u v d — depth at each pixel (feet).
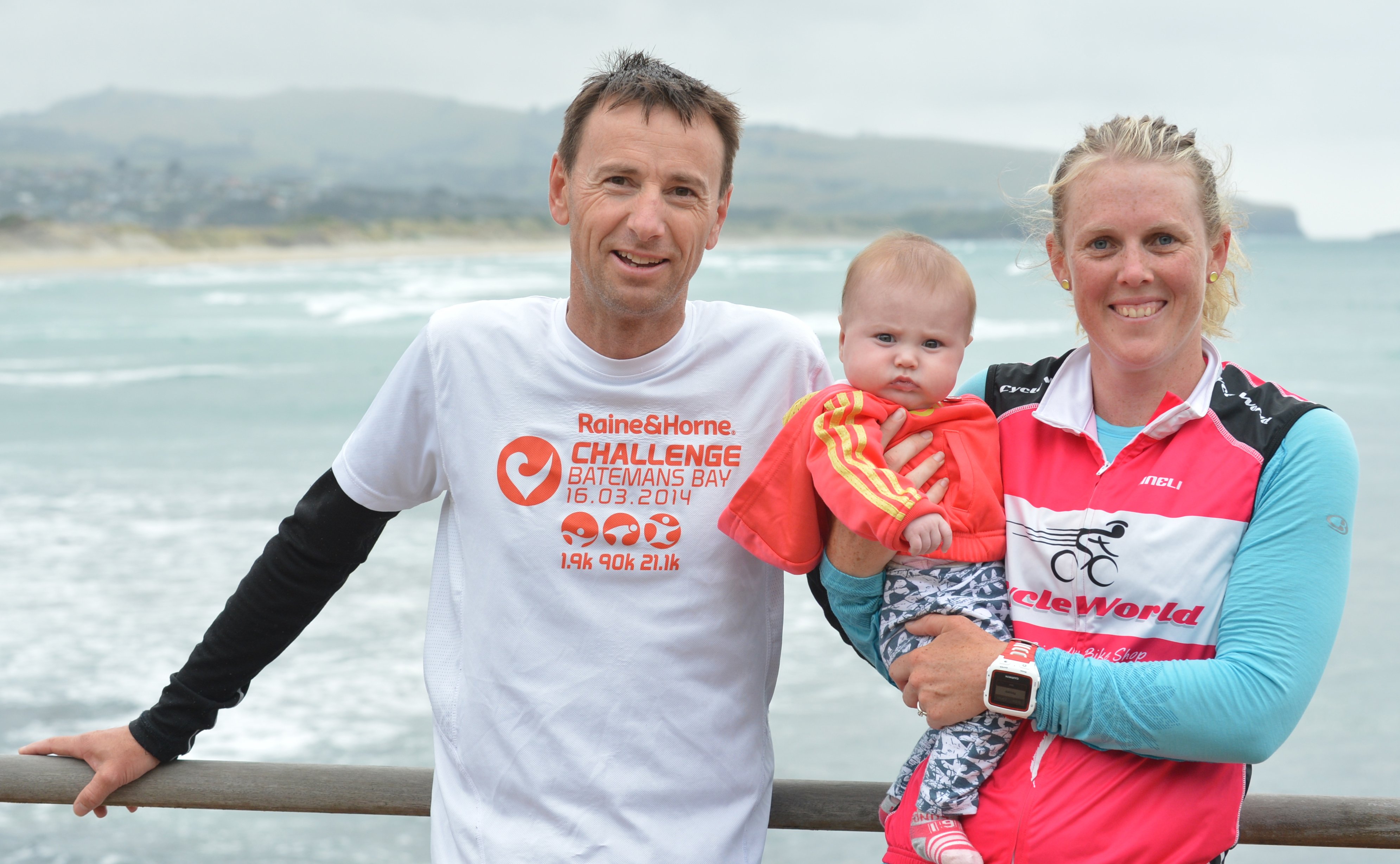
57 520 44.68
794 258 419.74
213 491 50.62
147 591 34.78
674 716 6.73
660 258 6.60
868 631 7.02
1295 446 5.93
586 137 6.71
